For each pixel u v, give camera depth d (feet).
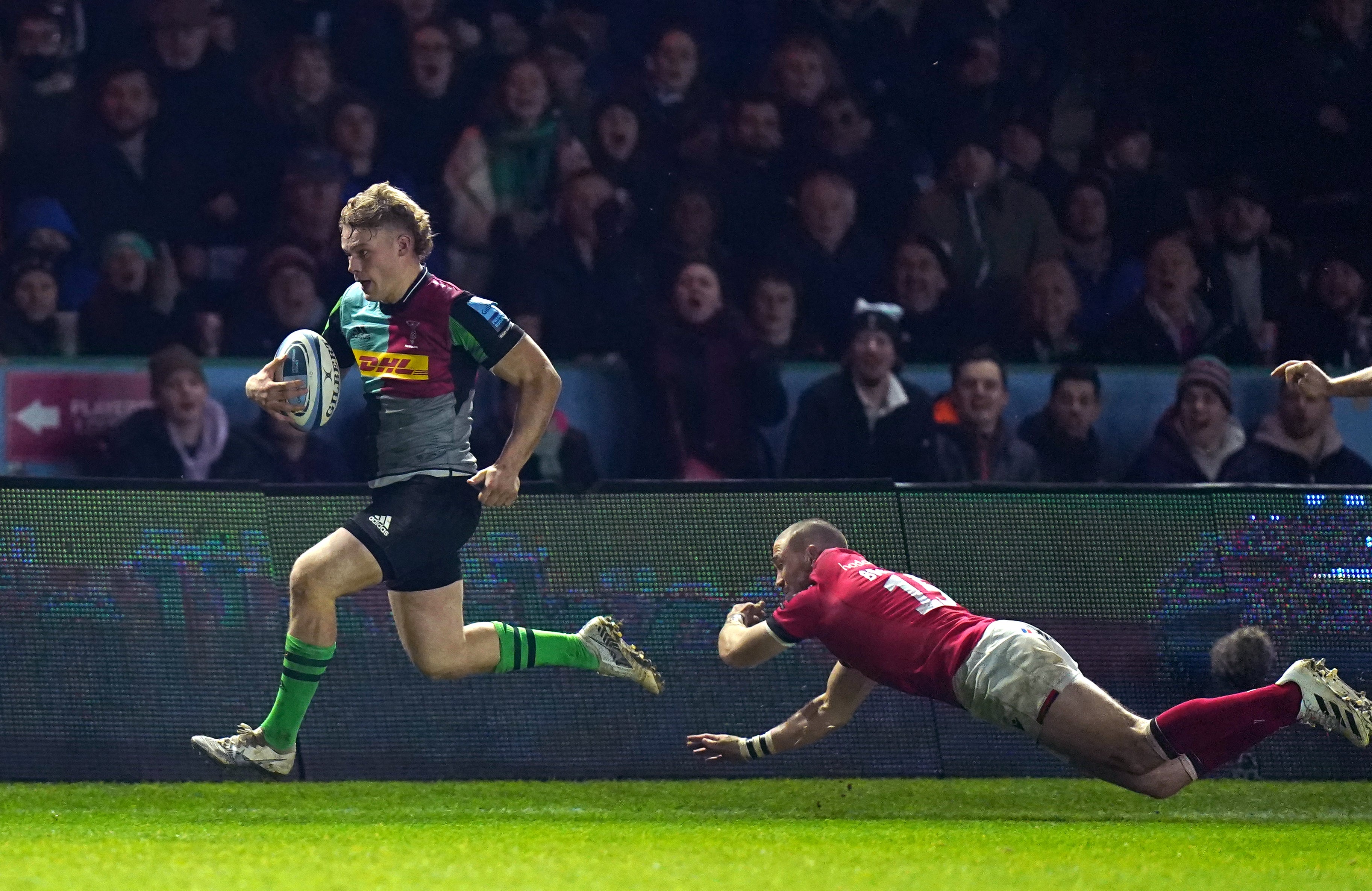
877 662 53.67
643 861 36.24
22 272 105.60
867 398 107.65
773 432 109.29
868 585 53.98
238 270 110.01
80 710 63.10
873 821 53.06
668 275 111.86
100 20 109.81
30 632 63.10
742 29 117.50
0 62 107.76
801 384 109.91
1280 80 122.52
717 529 67.56
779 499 68.13
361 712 64.64
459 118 113.70
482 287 112.27
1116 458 112.16
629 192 114.01
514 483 50.93
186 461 102.37
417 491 50.88
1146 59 121.90
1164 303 116.67
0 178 107.76
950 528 68.85
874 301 114.52
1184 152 121.60
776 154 115.85
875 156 116.98
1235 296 118.42
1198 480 110.22
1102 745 50.47
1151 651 69.10
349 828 47.60
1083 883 33.63
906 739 66.69
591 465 107.34
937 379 111.34
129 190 109.19
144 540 64.64
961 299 115.96
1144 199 119.75
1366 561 70.23
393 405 50.90
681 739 65.92
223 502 65.57
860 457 107.76
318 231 110.11
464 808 56.85
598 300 110.83
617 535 67.00
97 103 109.19
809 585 57.11
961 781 65.98
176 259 109.19
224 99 111.55
